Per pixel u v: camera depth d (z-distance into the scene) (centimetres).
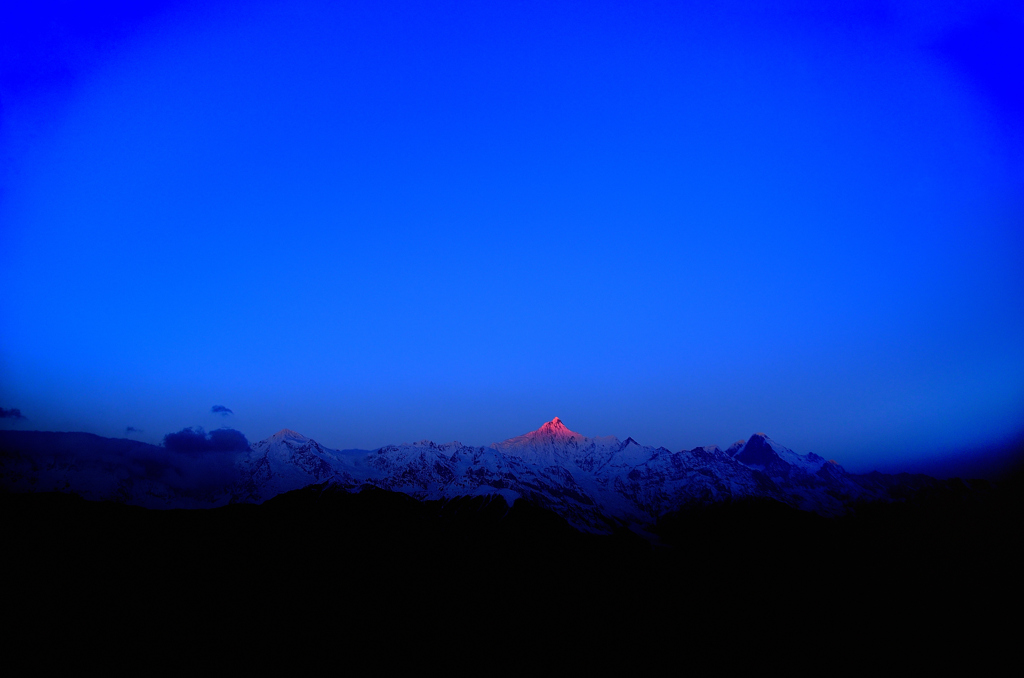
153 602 13688
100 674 10650
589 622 17225
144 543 16638
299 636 13700
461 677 13175
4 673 10125
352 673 12606
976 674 13825
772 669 14488
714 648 15675
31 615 11994
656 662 14750
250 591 15362
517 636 15762
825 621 17725
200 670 11544
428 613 16388
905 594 19862
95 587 13688
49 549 14925
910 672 14125
